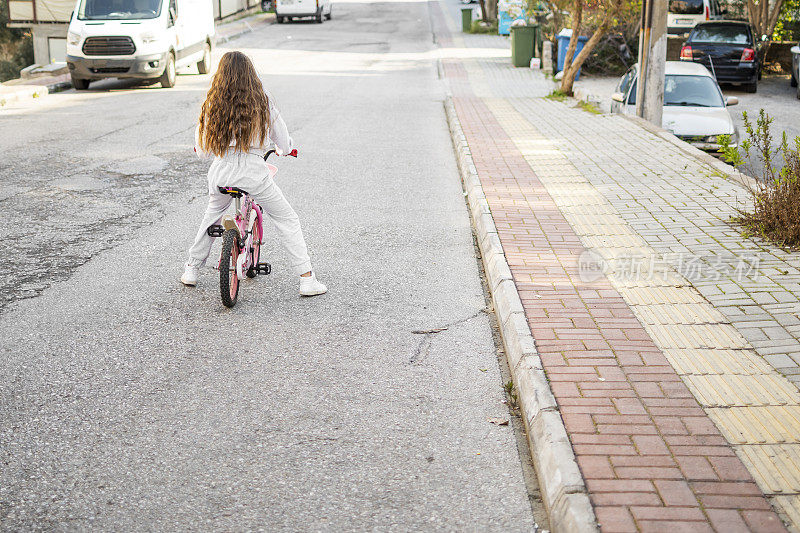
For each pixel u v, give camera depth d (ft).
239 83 19.24
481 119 48.70
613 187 30.68
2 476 13.07
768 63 86.02
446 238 26.76
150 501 12.47
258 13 162.61
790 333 17.33
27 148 39.99
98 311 20.21
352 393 16.08
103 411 15.24
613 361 16.01
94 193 31.78
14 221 27.81
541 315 18.43
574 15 60.70
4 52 130.00
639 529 10.79
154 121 48.65
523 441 14.34
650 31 43.88
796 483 11.91
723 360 16.08
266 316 20.10
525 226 25.59
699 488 11.73
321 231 27.43
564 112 51.62
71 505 12.34
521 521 12.02
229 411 15.30
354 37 120.98
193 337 18.74
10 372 16.76
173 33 66.23
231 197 20.90
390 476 13.19
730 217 26.14
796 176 24.36
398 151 41.50
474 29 128.47
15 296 21.12
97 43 62.39
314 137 45.14
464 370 17.21
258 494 12.67
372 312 20.43
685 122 42.27
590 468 12.25
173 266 23.75
